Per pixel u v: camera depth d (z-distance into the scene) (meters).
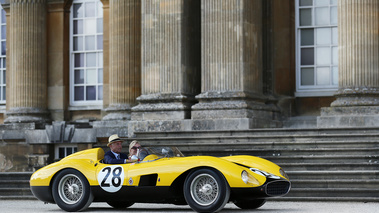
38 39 28.36
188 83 23.06
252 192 12.84
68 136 25.09
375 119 20.30
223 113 21.77
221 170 12.89
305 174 16.72
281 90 24.20
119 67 25.73
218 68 22.17
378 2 21.06
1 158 26.20
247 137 20.36
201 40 22.44
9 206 16.20
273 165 13.76
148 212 13.88
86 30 28.78
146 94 23.34
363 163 17.00
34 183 14.55
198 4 23.75
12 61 28.34
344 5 21.17
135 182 13.69
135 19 25.73
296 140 19.69
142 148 14.13
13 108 28.11
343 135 19.16
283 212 13.23
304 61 24.42
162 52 23.08
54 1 28.75
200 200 13.14
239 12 22.00
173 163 13.45
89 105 28.31
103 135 24.61
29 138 25.77
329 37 24.23
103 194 14.05
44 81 28.53
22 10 28.23
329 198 15.77
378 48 20.95
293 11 24.56
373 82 20.88
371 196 15.68
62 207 14.24
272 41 24.05
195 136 21.39
